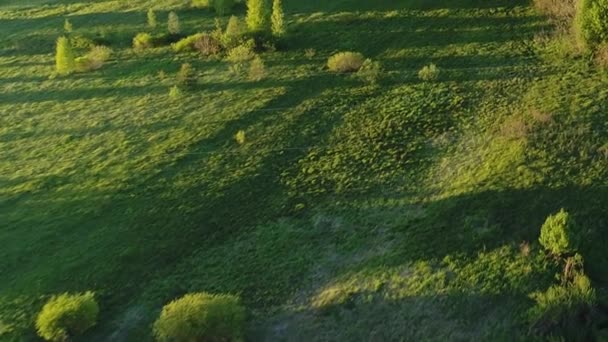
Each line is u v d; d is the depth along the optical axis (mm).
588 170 27438
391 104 35438
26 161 35219
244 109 36938
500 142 30297
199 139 34625
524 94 34375
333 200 28828
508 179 27719
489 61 38531
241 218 28578
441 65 38938
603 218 25141
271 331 23172
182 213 29203
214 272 25953
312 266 25594
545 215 25594
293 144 33156
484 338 21562
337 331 22766
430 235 25766
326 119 34906
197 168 32188
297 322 23359
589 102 32188
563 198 26219
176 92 39500
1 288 26375
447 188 28266
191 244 27469
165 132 35844
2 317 24844
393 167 30312
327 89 37906
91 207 30484
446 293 23188
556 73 36062
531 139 29844
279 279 25203
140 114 38219
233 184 30656
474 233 25406
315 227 27531
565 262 23469
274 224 28016
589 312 21656
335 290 24250
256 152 32844
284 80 39562
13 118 40125
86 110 39781
